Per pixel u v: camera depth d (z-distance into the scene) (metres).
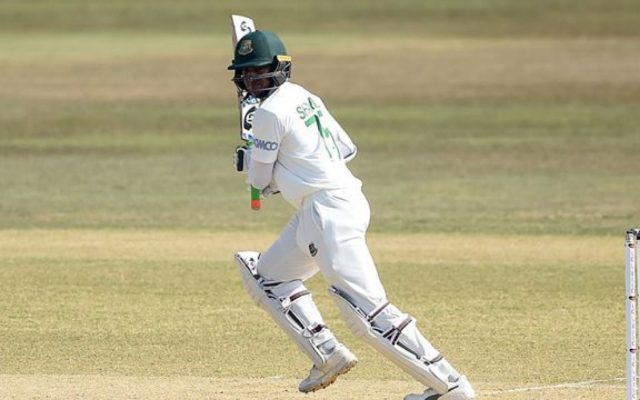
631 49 152.00
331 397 29.56
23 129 104.50
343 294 26.31
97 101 119.19
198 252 53.81
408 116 110.56
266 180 26.80
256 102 28.34
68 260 51.56
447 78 132.38
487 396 29.58
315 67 140.75
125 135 102.00
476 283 46.28
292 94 26.81
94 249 54.66
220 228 61.66
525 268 49.50
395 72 136.88
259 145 26.58
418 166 85.25
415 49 155.75
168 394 29.66
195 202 70.88
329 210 26.38
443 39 167.38
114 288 45.31
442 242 56.69
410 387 30.83
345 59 146.88
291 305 27.59
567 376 32.12
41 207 68.88
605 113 109.94
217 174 82.50
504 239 57.53
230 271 48.84
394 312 26.23
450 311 41.19
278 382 31.39
